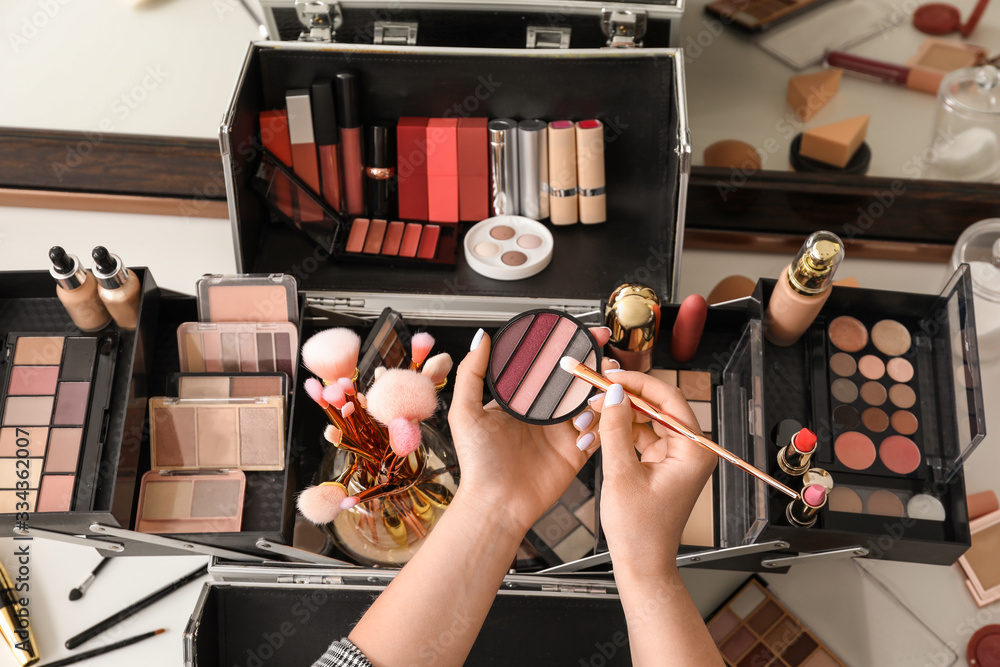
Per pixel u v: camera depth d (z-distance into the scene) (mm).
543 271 1184
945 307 956
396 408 755
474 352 764
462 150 1157
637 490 671
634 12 1078
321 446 1017
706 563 979
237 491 941
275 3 1116
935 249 1224
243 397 968
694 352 1027
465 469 740
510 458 750
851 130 1121
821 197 1168
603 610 920
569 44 1140
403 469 868
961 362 904
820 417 959
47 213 1336
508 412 767
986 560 1020
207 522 928
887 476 930
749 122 1146
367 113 1161
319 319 1047
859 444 946
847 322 1014
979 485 1083
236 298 992
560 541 948
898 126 1117
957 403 909
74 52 1210
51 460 901
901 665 975
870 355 994
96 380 942
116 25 1191
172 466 950
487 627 919
